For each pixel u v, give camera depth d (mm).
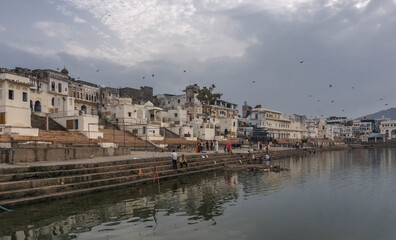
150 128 45312
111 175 17672
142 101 74375
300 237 10117
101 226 10695
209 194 16734
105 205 13523
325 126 132125
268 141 75000
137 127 44875
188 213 12695
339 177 24578
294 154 57969
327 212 13336
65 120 37562
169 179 21406
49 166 15242
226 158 34031
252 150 47938
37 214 11773
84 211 12469
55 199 13719
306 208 14000
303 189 18781
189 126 61469
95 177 16625
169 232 10227
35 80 48688
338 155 58562
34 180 13711
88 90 62375
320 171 28875
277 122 99312
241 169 29109
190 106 76000
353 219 12312
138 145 37031
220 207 13852
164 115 65500
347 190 18562
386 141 119000
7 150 16484
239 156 37719
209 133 61094
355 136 145000
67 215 11828
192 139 54281
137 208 13266
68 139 30766
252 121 92562
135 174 19500
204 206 13953
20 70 48312
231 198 15820
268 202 15023
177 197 15727
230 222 11594
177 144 43594
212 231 10469
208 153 34562
